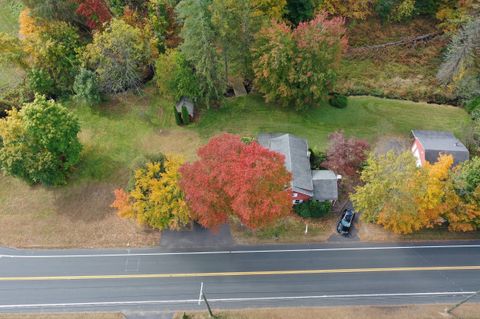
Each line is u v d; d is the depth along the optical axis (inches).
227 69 1962.4
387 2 2453.2
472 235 1615.4
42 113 1577.3
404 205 1423.5
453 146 1747.0
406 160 1445.6
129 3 2140.7
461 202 1492.4
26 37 1935.3
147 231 1589.6
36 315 1373.0
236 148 1348.4
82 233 1587.1
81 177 1749.5
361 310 1402.6
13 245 1551.4
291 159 1674.5
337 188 1676.9
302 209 1630.2
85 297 1418.6
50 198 1691.7
